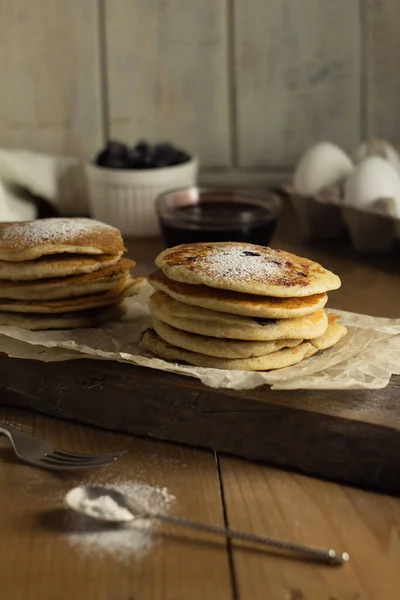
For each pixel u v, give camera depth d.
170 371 0.76
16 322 0.81
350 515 0.70
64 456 0.73
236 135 1.21
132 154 1.07
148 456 0.74
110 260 0.82
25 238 0.81
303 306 0.75
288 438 0.73
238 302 0.75
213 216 0.99
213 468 0.73
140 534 0.68
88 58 1.18
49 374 0.78
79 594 0.62
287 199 1.19
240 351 0.75
